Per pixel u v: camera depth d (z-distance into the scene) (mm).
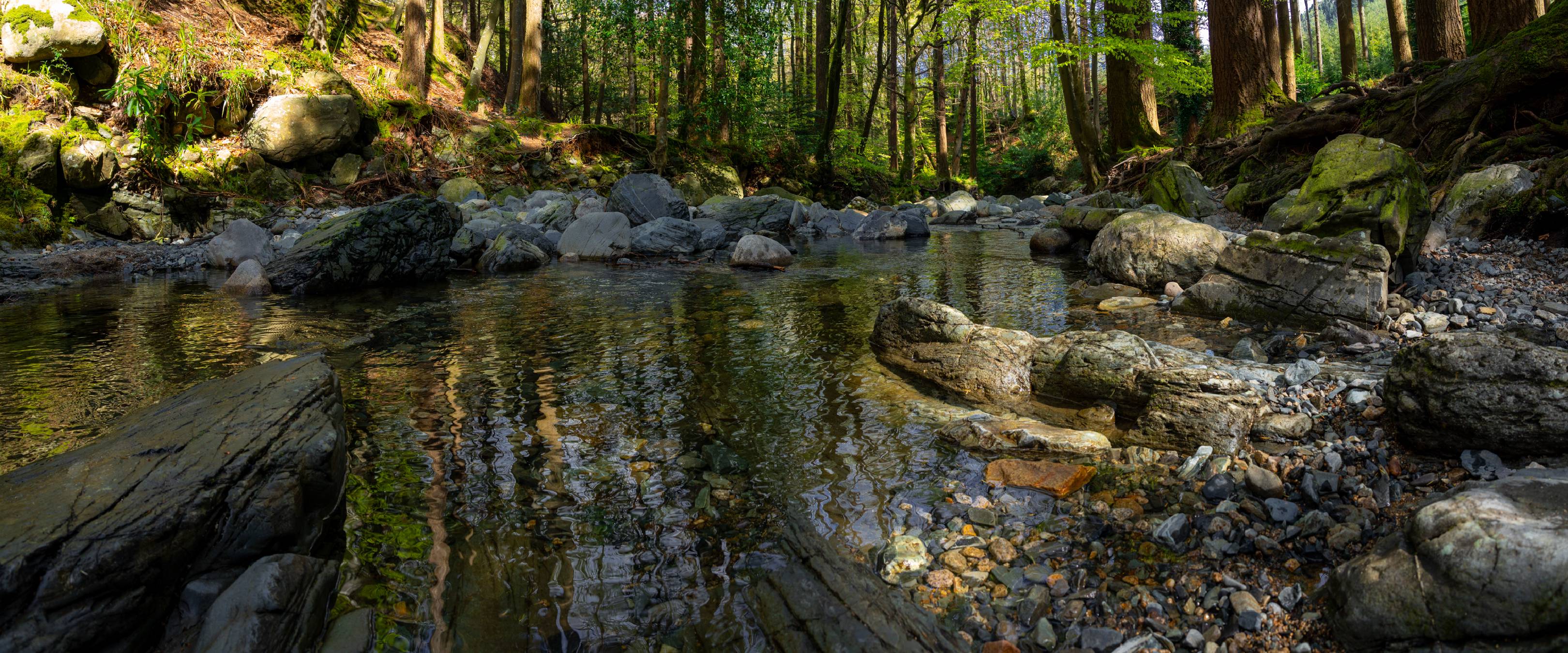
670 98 24625
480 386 4961
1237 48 17359
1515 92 9938
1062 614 2523
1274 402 4020
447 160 18078
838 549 2963
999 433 3965
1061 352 4727
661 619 2516
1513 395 3078
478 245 11117
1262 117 16875
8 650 1974
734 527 3115
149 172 12969
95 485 2586
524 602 2602
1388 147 6691
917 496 3389
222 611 2311
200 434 3039
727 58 22594
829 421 4301
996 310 7020
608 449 3902
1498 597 2004
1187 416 3883
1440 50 15930
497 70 30859
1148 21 21266
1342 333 5281
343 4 21594
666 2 20688
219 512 2643
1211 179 16172
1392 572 2211
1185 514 3137
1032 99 48219
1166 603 2549
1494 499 2238
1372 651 2166
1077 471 3496
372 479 3521
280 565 2482
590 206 14812
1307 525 2895
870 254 11859
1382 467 3293
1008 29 28453
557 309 7613
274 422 3184
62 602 2105
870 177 28359
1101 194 15445
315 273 8742
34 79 12414
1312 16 50125
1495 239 7383
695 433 4129
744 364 5449
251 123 14883
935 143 42531
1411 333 5297
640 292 8594
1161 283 7625
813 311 7309
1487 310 5520
